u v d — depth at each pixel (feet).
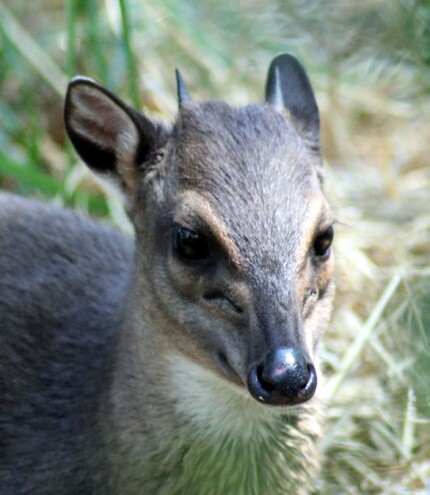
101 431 35.60
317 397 35.50
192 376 33.76
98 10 56.13
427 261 47.55
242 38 58.34
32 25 58.08
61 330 38.93
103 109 35.09
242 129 32.86
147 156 34.50
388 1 57.31
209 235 31.37
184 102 34.71
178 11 58.08
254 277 30.58
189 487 34.99
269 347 29.66
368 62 57.93
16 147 54.13
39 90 56.13
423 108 56.03
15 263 40.83
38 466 37.01
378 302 44.39
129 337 34.86
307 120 35.81
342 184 52.16
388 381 42.39
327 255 32.50
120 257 41.16
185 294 32.27
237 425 34.40
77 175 50.90
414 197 51.70
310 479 36.19
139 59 55.83
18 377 38.58
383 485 39.42
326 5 59.77
